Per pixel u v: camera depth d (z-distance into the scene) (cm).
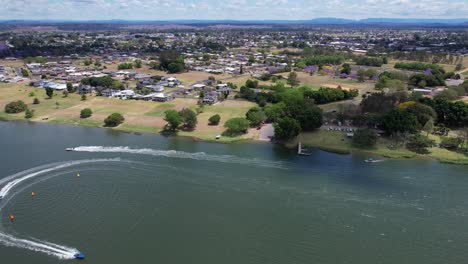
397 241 10250
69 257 9600
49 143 17462
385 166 14700
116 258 9569
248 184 13300
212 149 16675
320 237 10431
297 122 17550
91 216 11375
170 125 19575
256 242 10231
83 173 14162
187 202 12162
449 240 10269
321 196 12450
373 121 18350
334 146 16650
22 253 9756
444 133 17862
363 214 11438
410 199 12225
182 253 9775
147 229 10762
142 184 13325
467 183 13288
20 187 13062
